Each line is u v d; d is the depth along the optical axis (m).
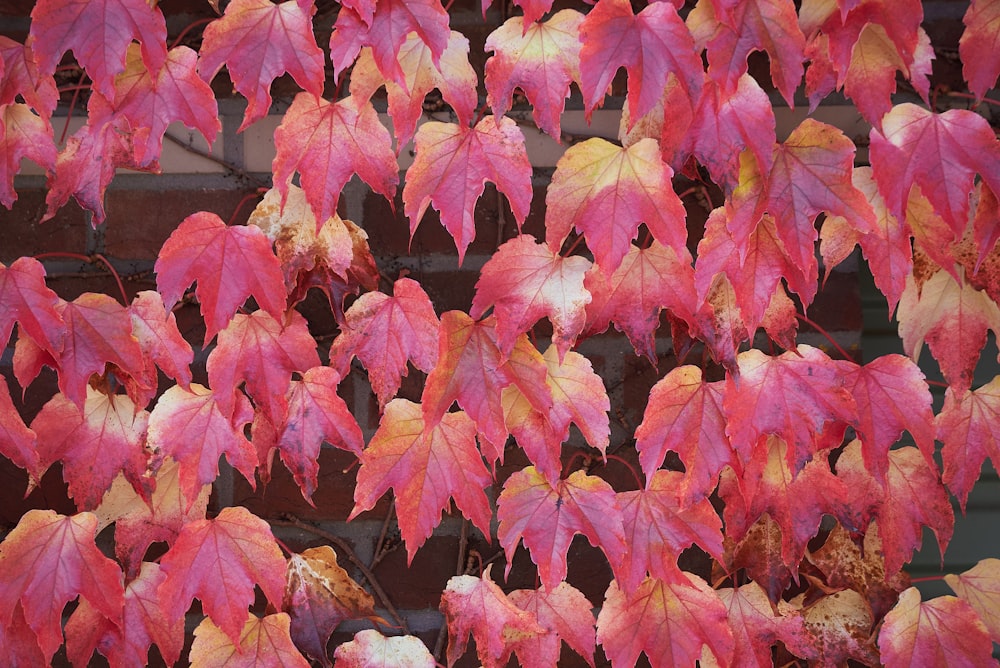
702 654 1.99
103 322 1.94
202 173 2.02
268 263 1.93
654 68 1.89
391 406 1.95
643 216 1.91
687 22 1.90
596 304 1.93
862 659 1.98
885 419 1.94
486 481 1.96
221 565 1.95
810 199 1.91
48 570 1.95
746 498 1.95
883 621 1.96
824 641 1.98
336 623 1.98
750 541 1.98
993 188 1.91
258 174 2.01
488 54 2.01
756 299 1.93
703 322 1.93
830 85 1.92
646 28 1.89
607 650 1.97
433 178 1.92
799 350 1.95
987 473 2.07
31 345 1.94
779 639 1.99
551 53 1.91
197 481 1.95
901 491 1.96
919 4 1.89
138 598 1.98
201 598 1.95
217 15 2.01
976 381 2.06
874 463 1.94
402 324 1.95
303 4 1.91
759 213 1.92
